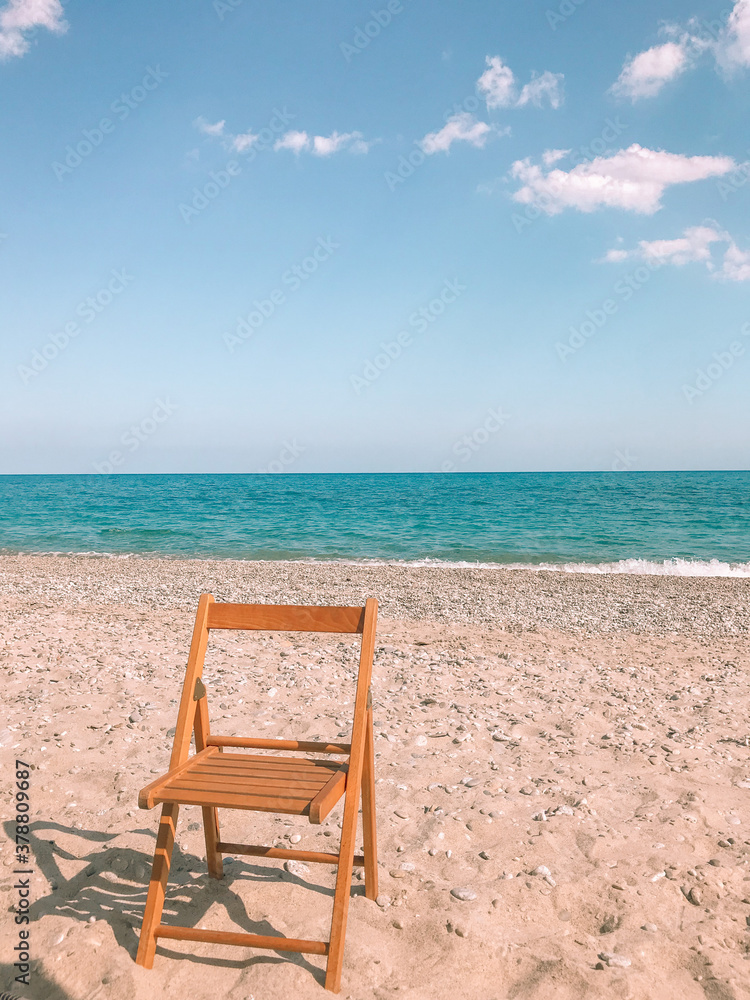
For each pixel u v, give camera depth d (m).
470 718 5.83
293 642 8.86
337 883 2.62
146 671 6.86
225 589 14.26
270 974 2.60
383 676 7.20
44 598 12.59
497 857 3.52
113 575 16.53
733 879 3.32
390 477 143.88
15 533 30.33
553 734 5.48
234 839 3.67
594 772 4.68
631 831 3.79
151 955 2.65
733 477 106.25
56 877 3.23
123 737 5.02
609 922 2.99
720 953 2.76
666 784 4.45
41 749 4.70
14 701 5.70
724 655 8.84
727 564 19.91
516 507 42.84
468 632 10.06
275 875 3.34
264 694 6.38
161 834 2.75
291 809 2.38
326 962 2.70
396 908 3.07
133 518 38.03
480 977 2.62
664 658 8.63
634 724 5.74
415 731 5.48
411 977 2.62
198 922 2.94
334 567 18.72
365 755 2.99
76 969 2.62
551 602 12.98
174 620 10.34
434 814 4.02
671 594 14.00
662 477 109.44
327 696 6.38
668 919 3.00
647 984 2.57
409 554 23.36
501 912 3.03
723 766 4.80
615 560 21.45
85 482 113.88
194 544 26.45
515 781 4.50
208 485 93.38
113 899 3.08
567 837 3.73
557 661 8.23
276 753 4.90
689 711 6.15
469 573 17.25
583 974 2.60
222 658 7.72
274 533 30.23
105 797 4.08
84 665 6.88
